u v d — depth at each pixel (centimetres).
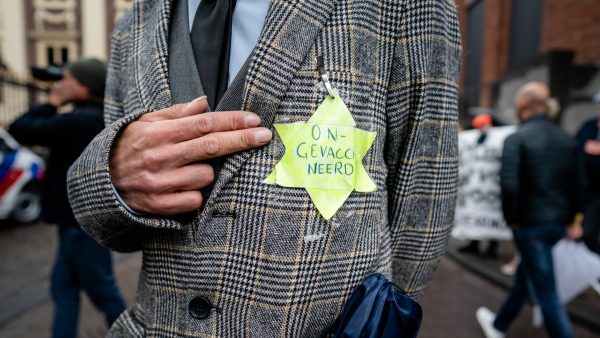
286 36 65
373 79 70
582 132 418
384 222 79
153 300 75
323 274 66
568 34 777
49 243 561
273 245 65
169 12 81
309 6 67
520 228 250
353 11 68
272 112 65
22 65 1712
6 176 611
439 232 83
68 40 1739
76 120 215
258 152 66
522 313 340
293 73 65
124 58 91
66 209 220
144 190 67
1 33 1698
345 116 66
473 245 532
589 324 304
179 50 77
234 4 74
